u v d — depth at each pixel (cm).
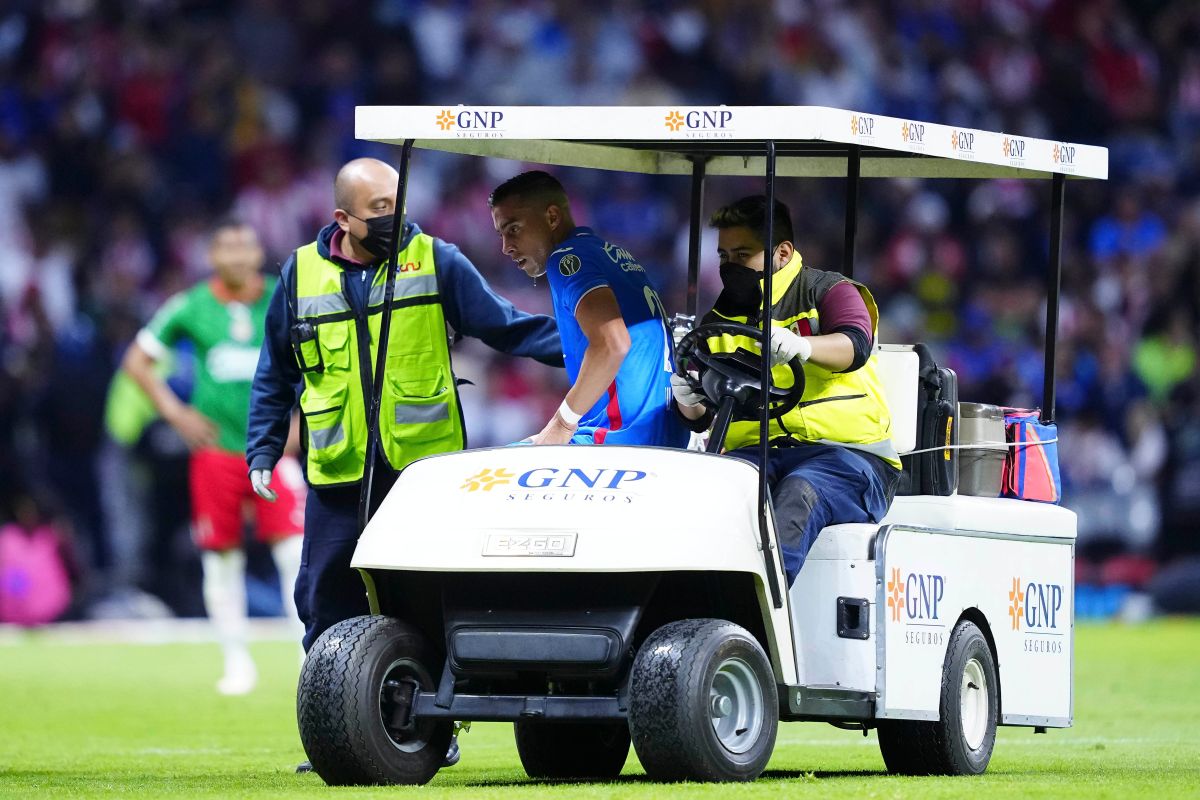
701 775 2127
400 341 2686
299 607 2773
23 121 8062
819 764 2809
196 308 4425
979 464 2720
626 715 2181
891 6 9375
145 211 7906
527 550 2172
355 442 2675
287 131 8300
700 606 2347
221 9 8494
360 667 2233
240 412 4425
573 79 8794
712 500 2194
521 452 2316
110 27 8306
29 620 6538
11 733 3516
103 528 6806
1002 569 2631
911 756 2502
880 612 2345
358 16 8631
